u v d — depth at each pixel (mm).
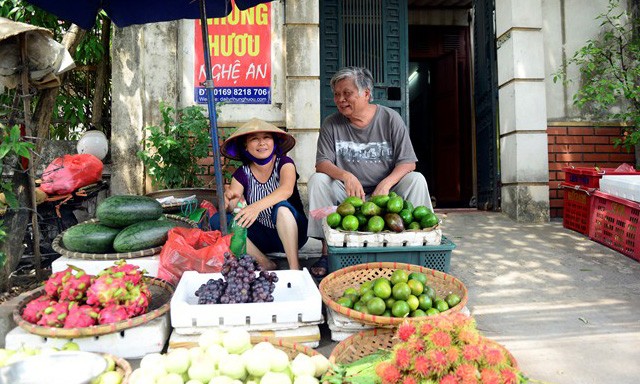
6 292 3252
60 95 5395
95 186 4277
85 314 2143
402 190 3494
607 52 5734
